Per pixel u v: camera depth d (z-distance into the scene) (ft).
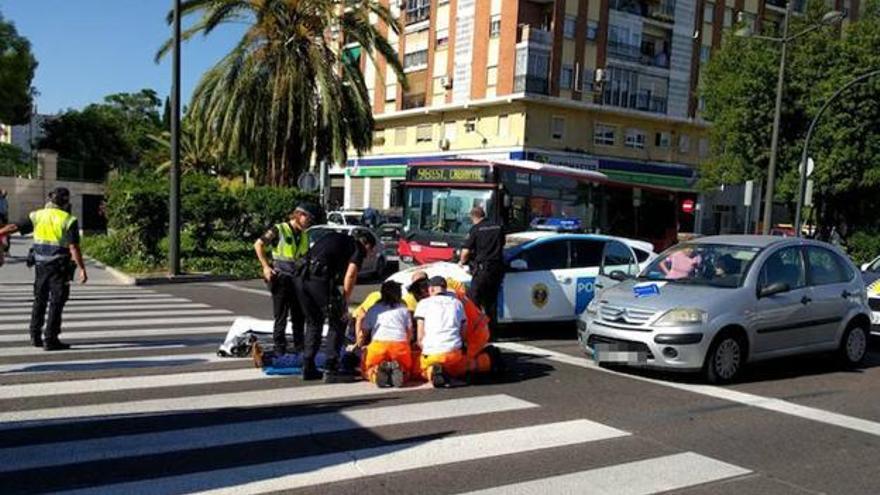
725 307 27.14
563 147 135.64
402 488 15.56
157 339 31.65
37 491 14.74
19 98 153.79
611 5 139.03
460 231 53.42
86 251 78.69
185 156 158.10
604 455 18.39
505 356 30.86
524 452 18.34
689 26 151.43
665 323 26.43
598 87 137.18
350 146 88.58
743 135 97.91
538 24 133.28
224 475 15.92
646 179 145.69
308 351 24.97
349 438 18.85
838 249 32.53
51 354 27.71
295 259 27.66
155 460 16.71
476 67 137.39
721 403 24.25
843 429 21.80
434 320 25.18
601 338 27.91
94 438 18.11
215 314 40.50
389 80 158.10
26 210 122.21
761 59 95.86
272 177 81.66
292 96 77.77
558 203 61.57
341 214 92.53
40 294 28.55
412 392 24.02
